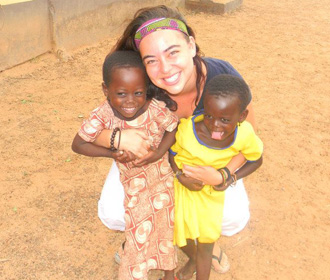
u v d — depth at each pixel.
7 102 2.13
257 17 3.98
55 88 2.32
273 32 3.56
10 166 1.67
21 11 2.39
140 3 3.33
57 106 2.13
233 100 0.88
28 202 1.50
